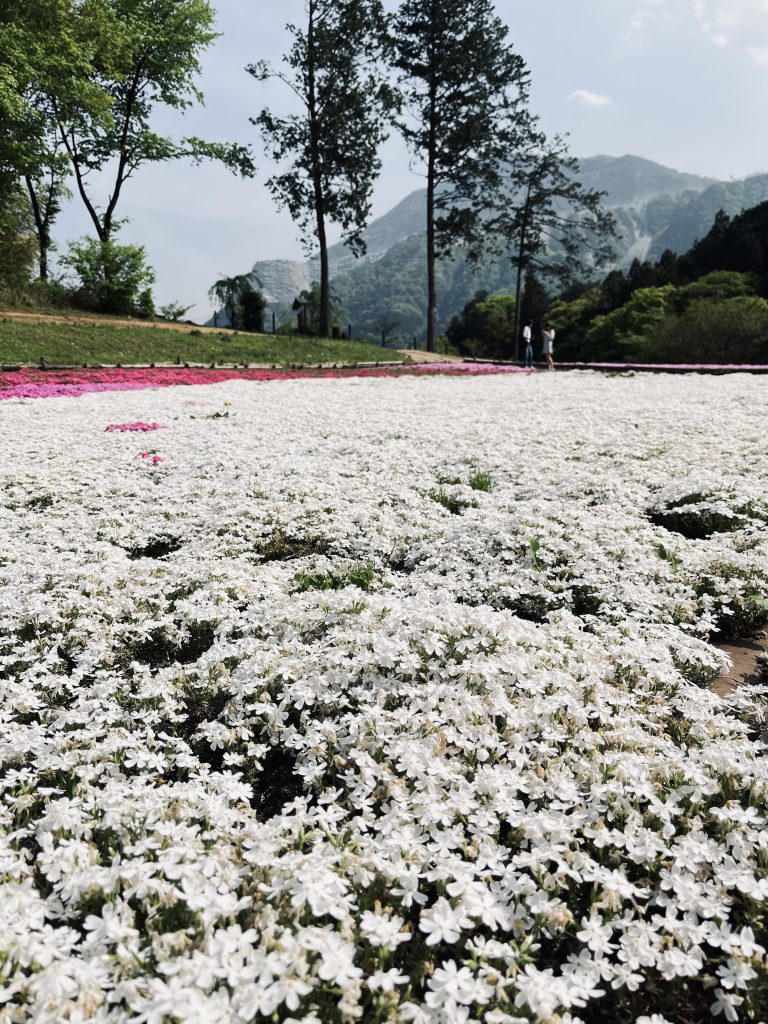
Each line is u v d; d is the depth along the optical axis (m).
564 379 23.53
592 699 3.47
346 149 41.38
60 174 39.94
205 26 42.97
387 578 5.37
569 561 5.61
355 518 6.87
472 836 2.73
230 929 2.11
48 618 4.55
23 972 2.07
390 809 2.78
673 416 11.91
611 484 7.66
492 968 2.09
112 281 37.56
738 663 4.54
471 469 8.93
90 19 35.69
